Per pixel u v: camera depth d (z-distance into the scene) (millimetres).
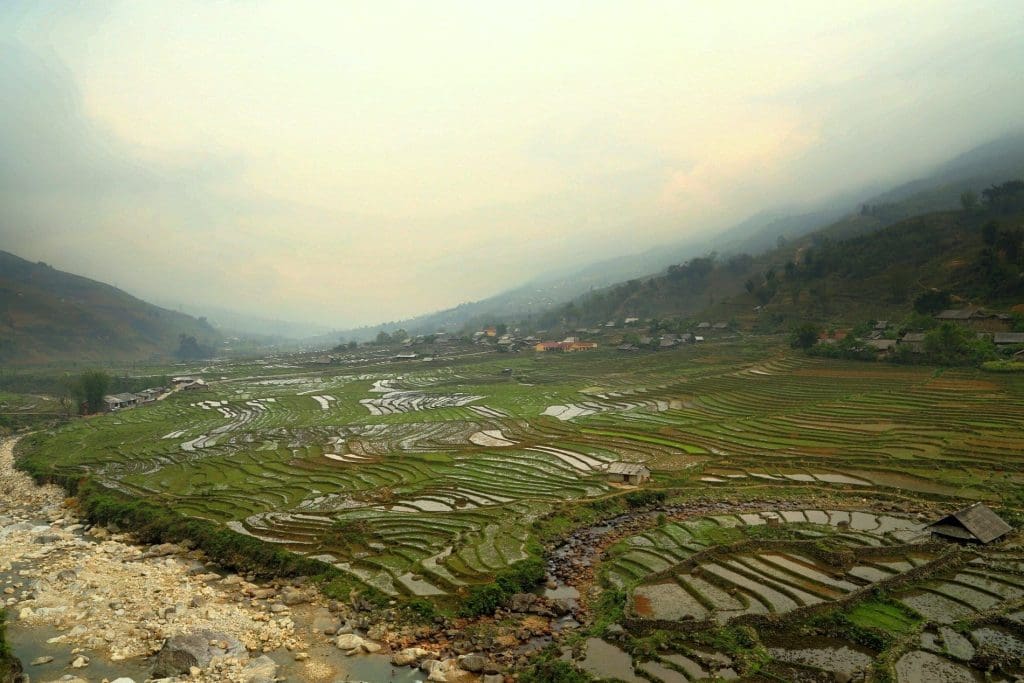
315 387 199250
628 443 92562
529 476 77312
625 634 36594
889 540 48906
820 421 94312
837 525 54312
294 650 38250
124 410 163250
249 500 71312
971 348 118188
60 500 81000
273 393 186250
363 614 42875
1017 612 36188
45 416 153750
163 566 53844
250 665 35531
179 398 181625
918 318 146750
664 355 194250
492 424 118250
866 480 67500
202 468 91062
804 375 132125
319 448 103000
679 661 33344
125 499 74562
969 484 62094
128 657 37344
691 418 107000
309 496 72562
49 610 44031
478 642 38188
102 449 110500
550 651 35906
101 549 59406
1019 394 93875
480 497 68938
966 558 44344
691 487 69625
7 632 40812
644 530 56562
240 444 110812
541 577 47719
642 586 43281
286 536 58250
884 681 29875
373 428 121625
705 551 47938
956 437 77250
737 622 36625
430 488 73688
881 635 34375
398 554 52156
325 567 50844
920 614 36844
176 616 42719
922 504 59062
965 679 30266
